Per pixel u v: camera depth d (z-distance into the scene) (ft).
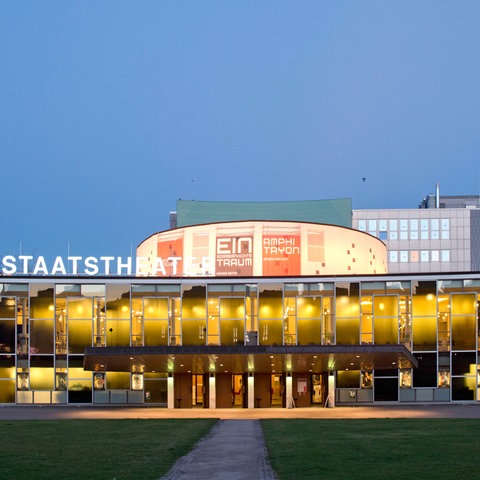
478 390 224.33
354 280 228.02
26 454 97.25
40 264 244.22
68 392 230.48
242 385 233.35
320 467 84.07
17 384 230.07
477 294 225.15
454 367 225.15
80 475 79.15
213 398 227.61
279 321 228.22
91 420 159.22
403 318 226.58
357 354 190.70
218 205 331.77
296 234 275.18
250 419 163.84
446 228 506.89
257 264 273.33
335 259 277.03
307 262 273.75
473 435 118.52
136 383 232.12
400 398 227.61
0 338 230.27
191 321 229.66
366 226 508.12
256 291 229.66
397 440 111.55
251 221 275.80
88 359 198.49
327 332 226.99
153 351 189.67
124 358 195.83
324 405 227.81
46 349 230.48
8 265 246.06
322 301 228.02
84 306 231.50
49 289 231.71
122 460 90.84
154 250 291.79
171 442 110.42
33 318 231.30
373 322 226.17
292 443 108.58
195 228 280.51
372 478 76.38
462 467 83.51
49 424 146.72
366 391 229.04
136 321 230.27
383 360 204.03
